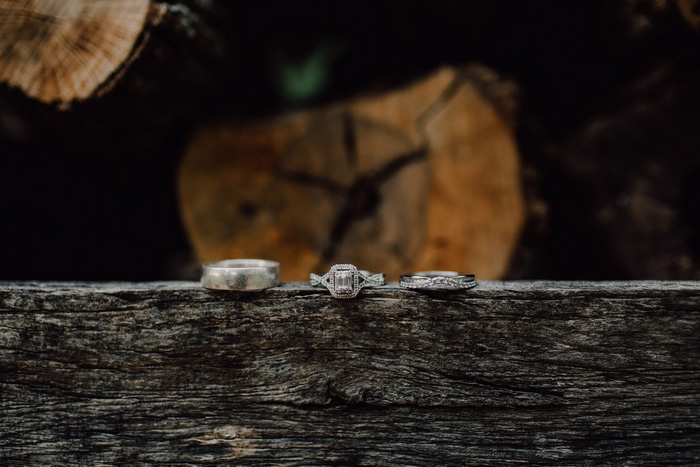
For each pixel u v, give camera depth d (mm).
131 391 246
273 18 374
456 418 245
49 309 246
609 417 243
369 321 245
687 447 242
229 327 245
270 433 246
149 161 342
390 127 331
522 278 349
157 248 399
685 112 348
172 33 280
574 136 379
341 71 373
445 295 244
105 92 277
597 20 329
